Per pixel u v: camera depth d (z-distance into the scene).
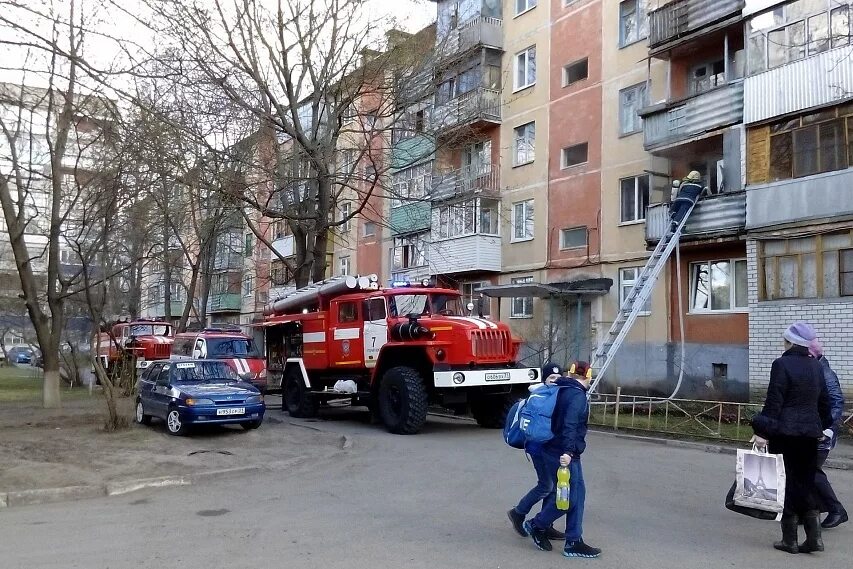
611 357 17.08
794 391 5.83
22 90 14.84
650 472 9.69
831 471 9.99
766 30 16.72
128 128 13.75
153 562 5.58
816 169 15.50
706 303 19.06
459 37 20.41
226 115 17.22
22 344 63.06
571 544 5.69
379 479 9.30
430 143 22.31
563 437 5.70
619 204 21.97
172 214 21.94
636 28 21.98
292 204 20.58
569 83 24.31
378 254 33.50
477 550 5.88
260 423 14.07
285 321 18.20
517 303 25.30
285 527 6.70
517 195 25.70
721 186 18.81
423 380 14.17
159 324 28.80
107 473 9.36
